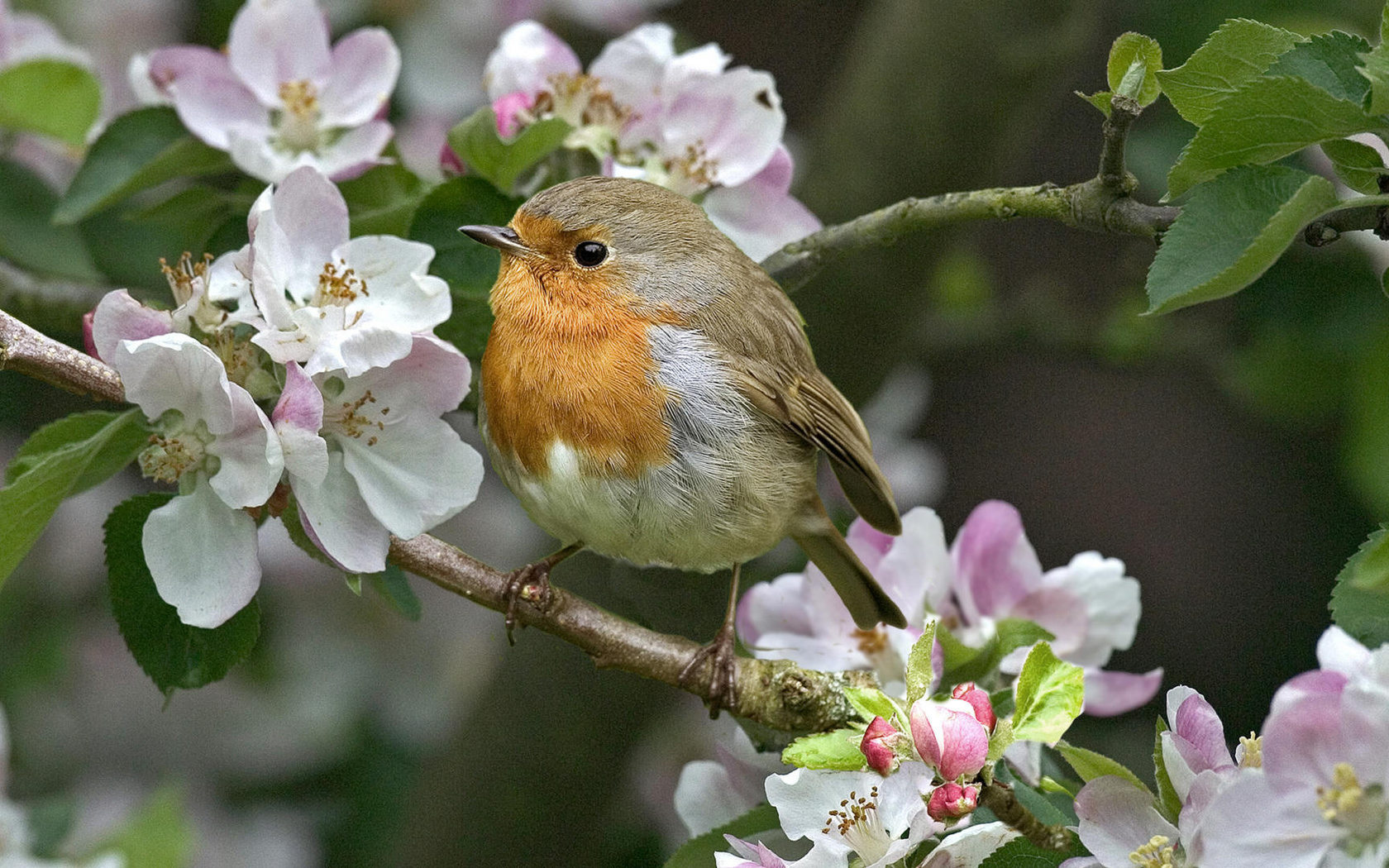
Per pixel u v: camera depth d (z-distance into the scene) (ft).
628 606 33.81
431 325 21.79
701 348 24.61
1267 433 60.34
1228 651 58.59
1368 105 18.22
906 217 25.40
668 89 27.58
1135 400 62.34
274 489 20.34
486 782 36.78
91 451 19.75
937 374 55.62
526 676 36.37
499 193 26.02
